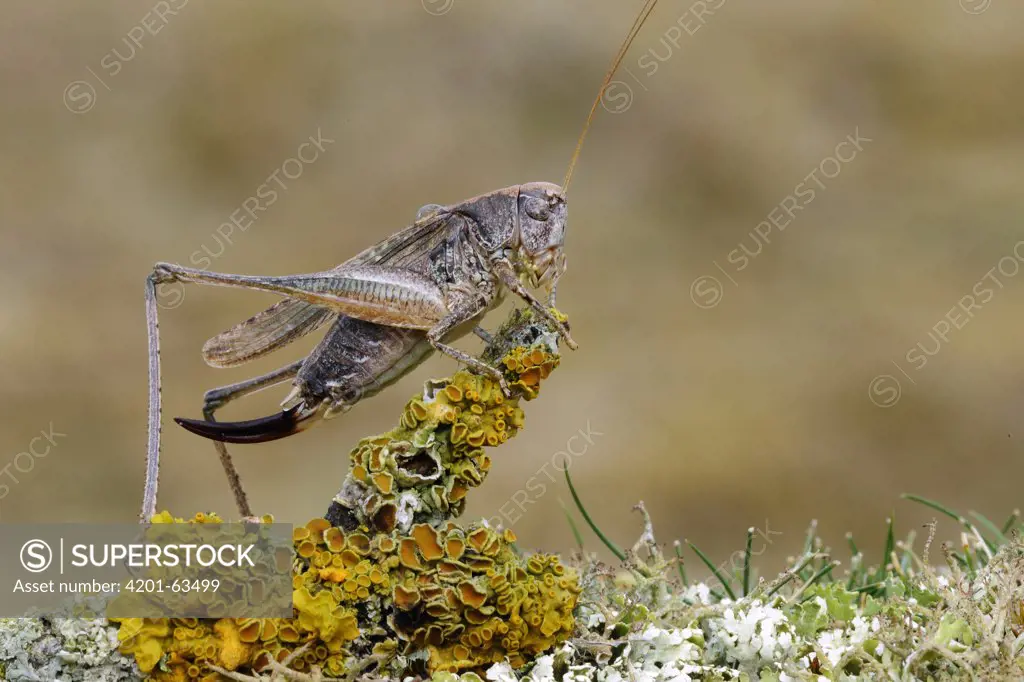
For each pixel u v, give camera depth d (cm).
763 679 43
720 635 43
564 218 44
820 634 43
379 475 43
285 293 44
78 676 42
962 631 43
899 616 43
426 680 43
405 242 44
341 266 44
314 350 44
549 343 43
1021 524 45
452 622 43
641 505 44
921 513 64
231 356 44
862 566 45
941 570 45
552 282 44
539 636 43
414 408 43
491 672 43
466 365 43
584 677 43
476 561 43
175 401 72
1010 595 43
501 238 44
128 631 42
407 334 44
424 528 43
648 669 43
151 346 43
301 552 43
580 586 43
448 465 43
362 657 43
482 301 44
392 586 43
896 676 43
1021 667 42
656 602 44
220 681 42
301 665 43
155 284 43
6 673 42
